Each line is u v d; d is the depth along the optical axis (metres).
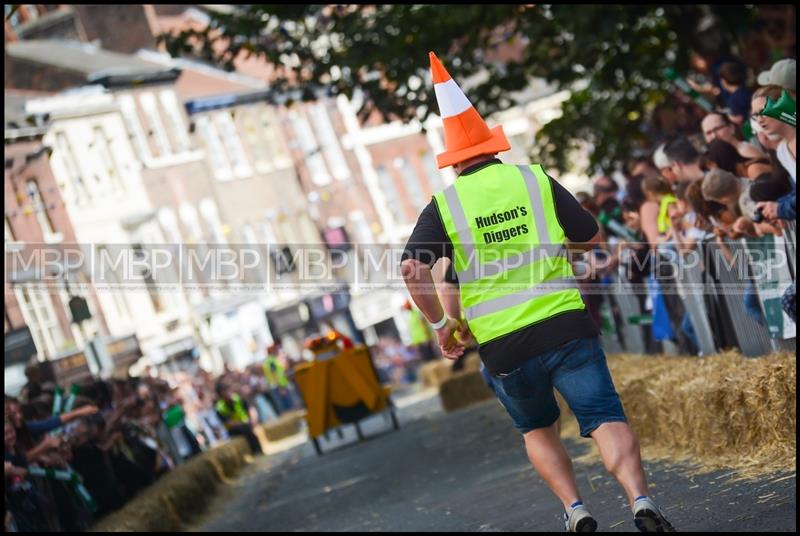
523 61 38.34
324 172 114.50
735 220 18.27
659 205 21.78
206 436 54.38
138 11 101.81
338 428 45.94
